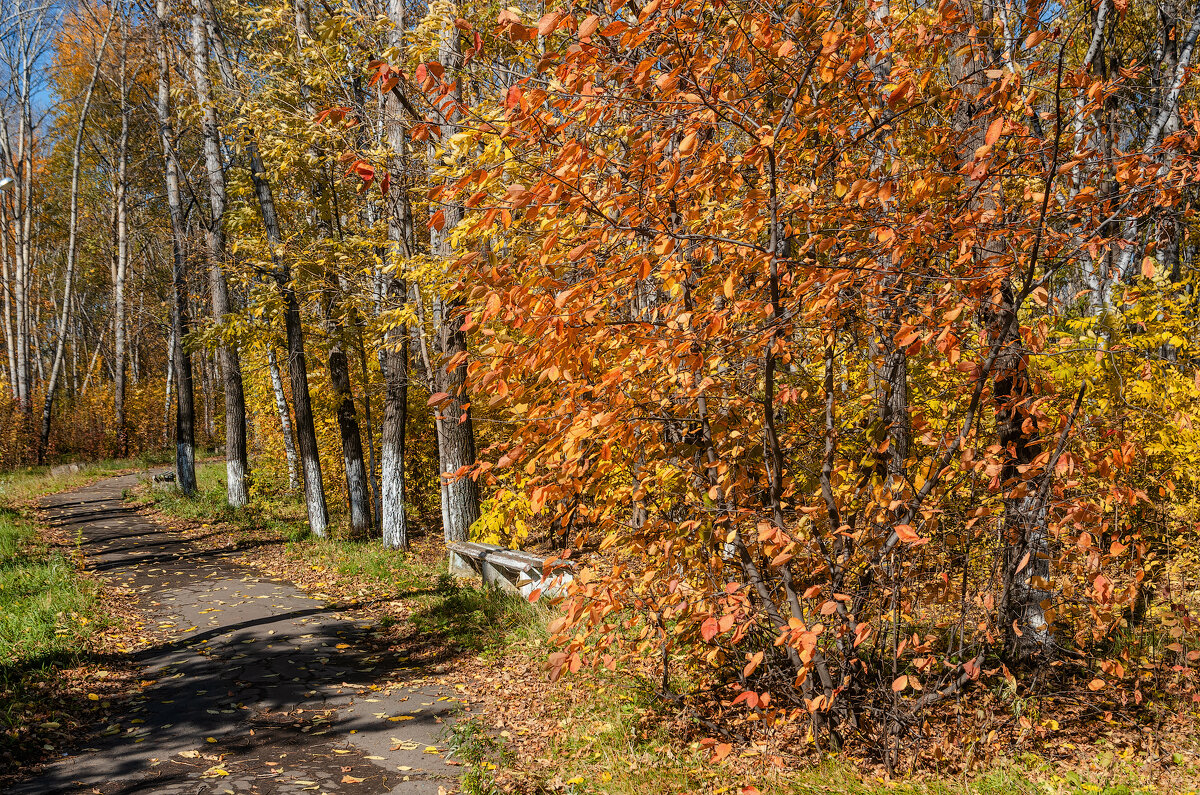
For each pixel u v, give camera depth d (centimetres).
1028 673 514
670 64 352
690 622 434
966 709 477
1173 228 446
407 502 1667
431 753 494
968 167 352
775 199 374
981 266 395
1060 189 475
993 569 433
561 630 378
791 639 342
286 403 1941
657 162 358
